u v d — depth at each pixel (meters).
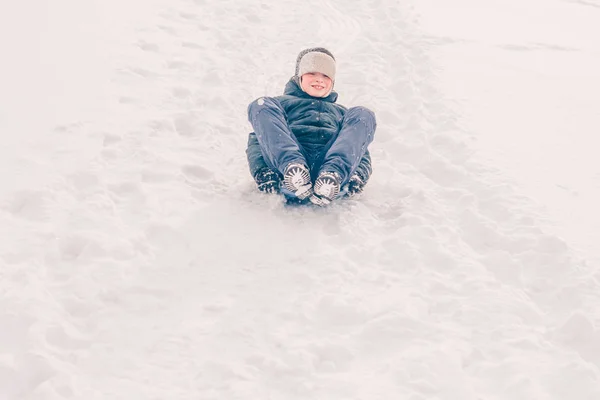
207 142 6.11
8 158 5.57
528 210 5.66
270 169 5.57
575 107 7.25
